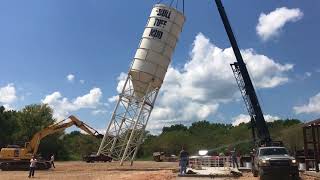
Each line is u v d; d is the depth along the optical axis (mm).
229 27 50750
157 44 66250
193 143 129125
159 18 66938
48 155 110875
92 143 130000
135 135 67250
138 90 66938
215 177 34500
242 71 49562
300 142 61938
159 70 66375
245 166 47438
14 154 55844
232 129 123875
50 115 115875
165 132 150375
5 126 108250
